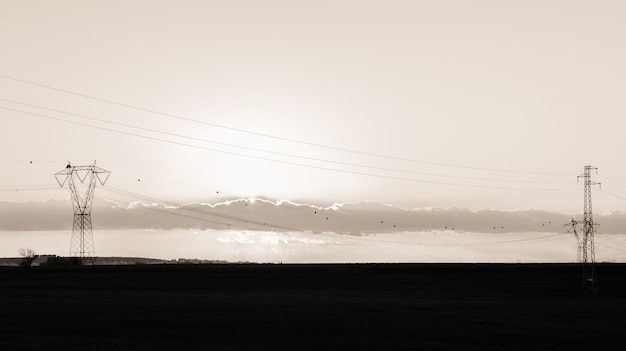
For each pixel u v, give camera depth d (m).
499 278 146.88
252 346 46.09
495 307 77.19
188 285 128.12
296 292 113.31
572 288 126.00
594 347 47.72
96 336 49.31
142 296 87.50
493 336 51.66
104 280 136.00
